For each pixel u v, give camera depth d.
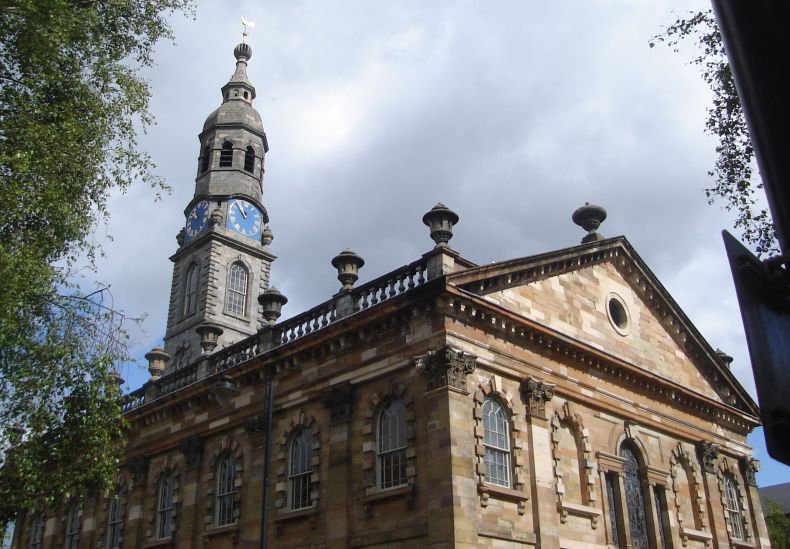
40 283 16.38
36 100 17.08
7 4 16.09
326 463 25.12
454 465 20.98
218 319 51.34
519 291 26.11
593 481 25.89
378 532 22.47
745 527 32.81
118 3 18.39
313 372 26.81
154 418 33.94
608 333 29.53
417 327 23.61
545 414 24.92
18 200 15.93
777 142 2.49
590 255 30.11
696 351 34.56
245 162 57.69
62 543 37.00
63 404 17.28
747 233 17.45
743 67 2.59
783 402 2.48
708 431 33.09
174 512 30.77
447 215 24.61
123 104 18.44
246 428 28.38
